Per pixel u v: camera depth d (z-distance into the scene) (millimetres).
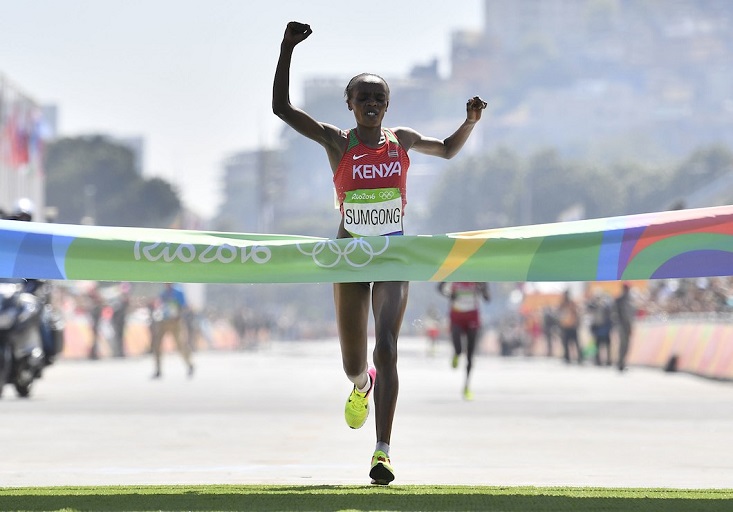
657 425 35469
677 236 19078
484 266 19266
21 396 49594
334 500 17234
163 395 51938
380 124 20062
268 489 19078
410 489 18984
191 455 26609
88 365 93812
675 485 20797
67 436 31578
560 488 19375
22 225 19297
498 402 47062
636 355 92938
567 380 68625
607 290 115500
